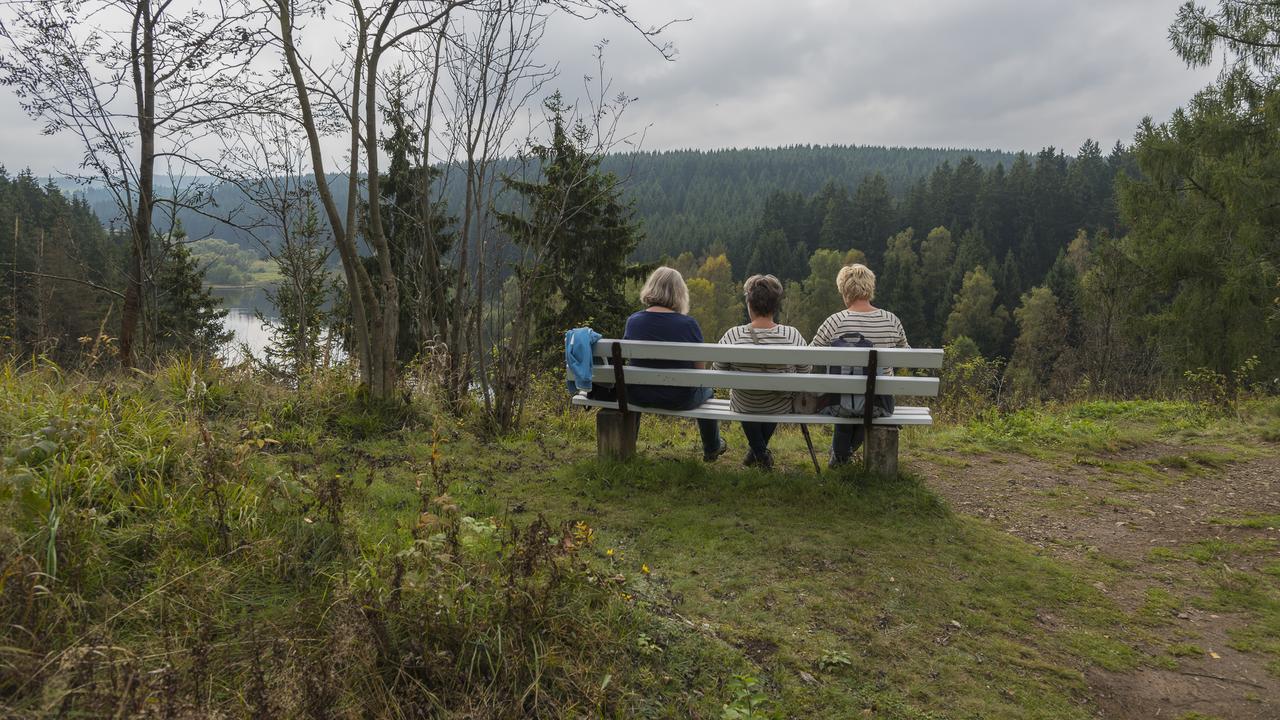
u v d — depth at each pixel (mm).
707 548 3371
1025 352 47375
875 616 2885
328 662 1988
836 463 4531
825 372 4527
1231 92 16922
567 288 17000
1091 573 3525
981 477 5156
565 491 4047
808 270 103875
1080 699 2498
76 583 2217
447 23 5809
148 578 2348
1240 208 16891
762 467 4684
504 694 2096
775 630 2719
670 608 2779
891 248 93438
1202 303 18469
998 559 3537
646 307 4672
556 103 6195
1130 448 6238
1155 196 19000
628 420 4535
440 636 2195
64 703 1691
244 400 4570
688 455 5266
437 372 5762
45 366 3963
